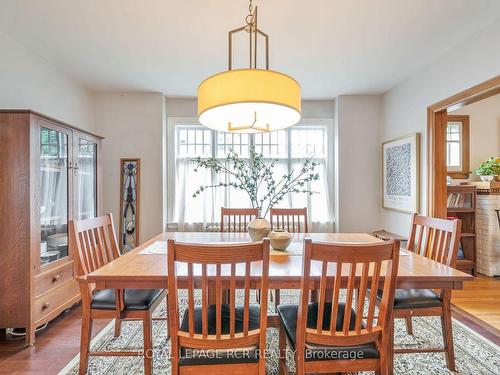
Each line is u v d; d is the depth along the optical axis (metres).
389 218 3.74
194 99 4.00
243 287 1.39
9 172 2.05
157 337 2.14
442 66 2.73
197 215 3.99
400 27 2.24
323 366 1.23
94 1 1.92
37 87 2.71
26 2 1.92
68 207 2.51
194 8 1.99
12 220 2.06
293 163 4.13
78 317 2.46
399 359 1.87
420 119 3.09
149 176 3.78
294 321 1.48
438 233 1.86
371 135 3.93
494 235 3.47
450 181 3.72
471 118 4.02
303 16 2.09
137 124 3.77
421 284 1.40
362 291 1.20
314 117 4.10
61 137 2.46
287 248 1.92
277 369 1.78
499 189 3.48
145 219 3.78
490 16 2.10
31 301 2.05
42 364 1.82
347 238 2.28
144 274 1.39
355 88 3.64
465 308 2.60
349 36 2.38
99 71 3.08
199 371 1.21
